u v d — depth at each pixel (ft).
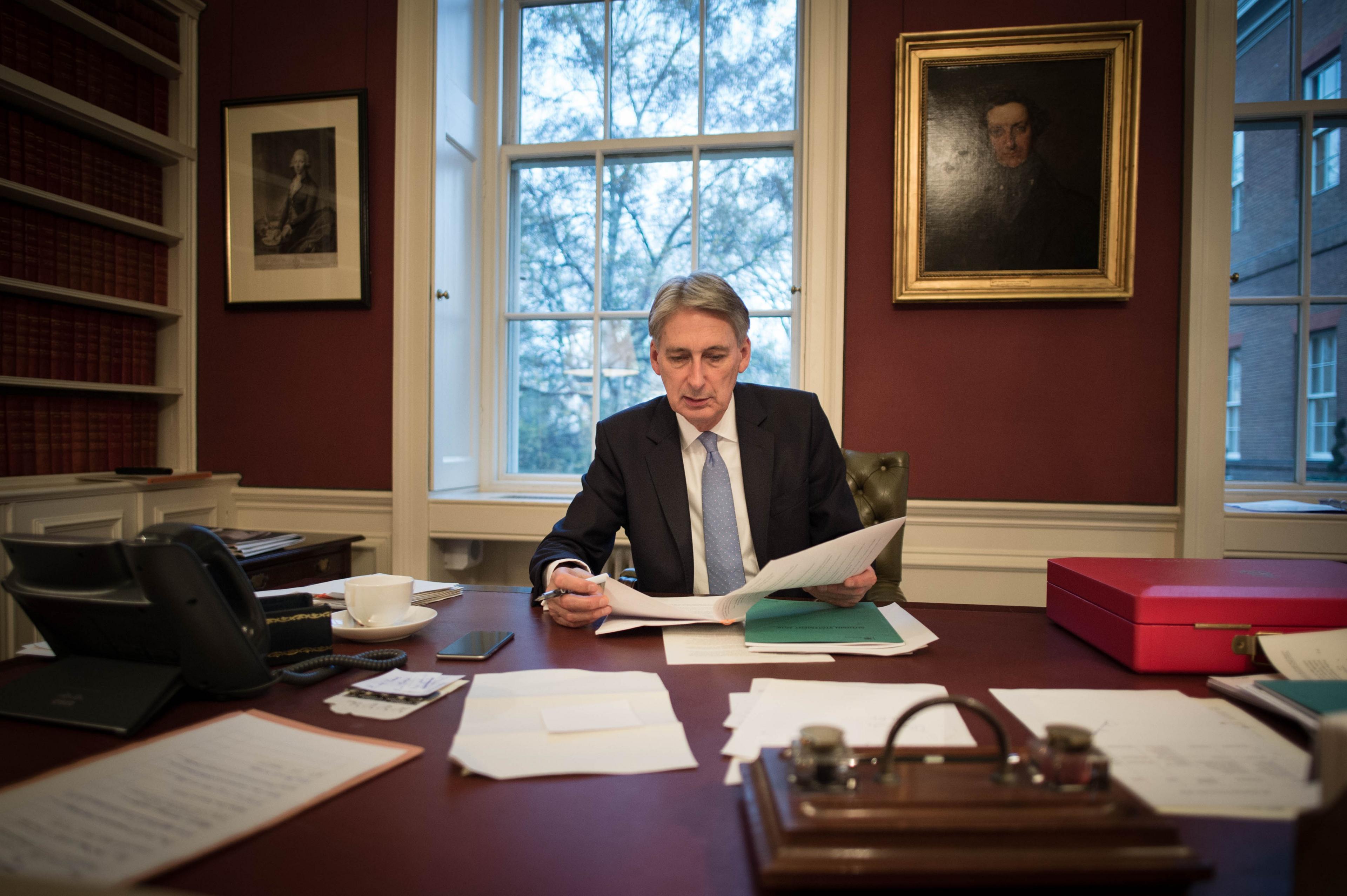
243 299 9.15
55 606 2.54
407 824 1.78
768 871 1.47
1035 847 1.49
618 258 9.48
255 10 9.14
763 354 9.12
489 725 2.38
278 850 1.66
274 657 3.02
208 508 8.96
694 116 9.30
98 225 8.25
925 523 8.12
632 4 9.45
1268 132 8.26
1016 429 7.97
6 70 6.88
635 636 3.61
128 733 2.28
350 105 8.86
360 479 9.06
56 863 1.53
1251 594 3.00
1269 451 8.36
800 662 3.15
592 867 1.60
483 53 9.71
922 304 8.04
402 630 3.44
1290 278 8.29
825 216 8.09
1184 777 2.00
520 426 9.86
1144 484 7.81
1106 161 7.63
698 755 2.19
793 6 9.08
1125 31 7.52
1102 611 3.27
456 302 9.20
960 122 7.86
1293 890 1.44
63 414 7.75
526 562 9.73
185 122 9.05
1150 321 7.78
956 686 2.82
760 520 5.04
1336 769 1.51
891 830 1.51
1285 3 8.19
